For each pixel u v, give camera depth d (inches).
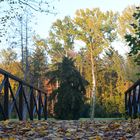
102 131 277.0
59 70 1362.0
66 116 1291.8
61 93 1307.8
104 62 2413.9
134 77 2071.9
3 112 366.9
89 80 2284.7
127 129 273.1
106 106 1902.1
